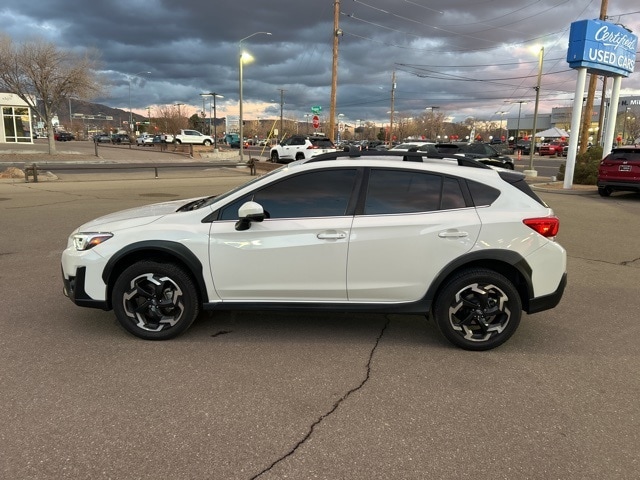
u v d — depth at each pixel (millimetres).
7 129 49406
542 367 3961
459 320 4219
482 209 4141
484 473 2672
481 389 3586
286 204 4188
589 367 3975
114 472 2623
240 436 2967
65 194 15070
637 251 8430
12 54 29656
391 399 3424
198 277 4156
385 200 4168
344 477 2623
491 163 23500
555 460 2793
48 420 3074
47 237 8562
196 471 2648
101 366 3809
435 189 4195
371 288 4137
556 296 4207
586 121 24062
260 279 4156
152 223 4246
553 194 17781
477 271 4117
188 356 4020
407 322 4922
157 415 3162
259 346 4254
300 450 2846
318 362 3969
